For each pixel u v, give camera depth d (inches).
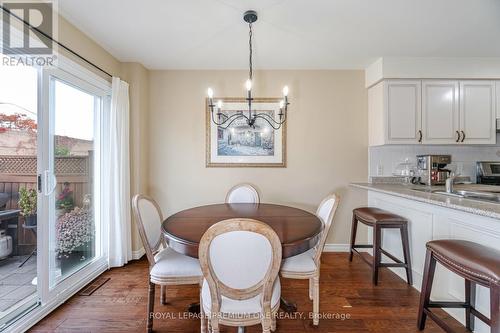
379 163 125.1
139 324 71.3
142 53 107.1
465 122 112.3
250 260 48.1
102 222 105.3
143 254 119.4
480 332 65.1
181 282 65.1
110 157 103.7
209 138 124.5
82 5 73.9
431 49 103.0
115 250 106.5
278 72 124.4
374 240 93.0
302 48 102.1
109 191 104.1
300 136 124.9
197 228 65.2
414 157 125.0
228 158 124.5
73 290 85.9
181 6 74.6
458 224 72.1
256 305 50.7
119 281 95.4
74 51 85.9
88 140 99.3
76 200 93.0
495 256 53.5
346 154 125.3
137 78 115.8
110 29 87.8
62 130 85.5
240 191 107.8
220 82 124.3
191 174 125.0
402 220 92.0
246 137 124.4
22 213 75.7
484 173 119.8
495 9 75.6
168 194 124.9
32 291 76.5
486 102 112.5
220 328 69.8
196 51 105.3
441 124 112.2
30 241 76.6
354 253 120.2
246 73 124.3
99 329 69.2
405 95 112.0
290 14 78.6
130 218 112.7
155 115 124.5
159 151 124.7
